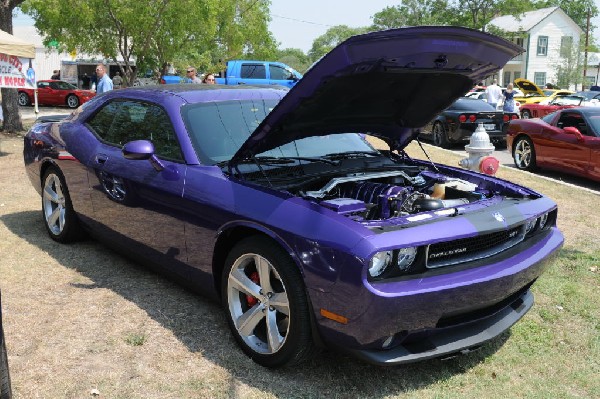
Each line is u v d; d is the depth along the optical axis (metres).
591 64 59.94
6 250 5.26
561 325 4.07
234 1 32.03
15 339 3.64
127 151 3.88
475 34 3.29
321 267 2.96
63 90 28.55
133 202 4.28
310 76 3.21
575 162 9.70
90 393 3.10
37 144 5.55
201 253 3.74
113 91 5.13
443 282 2.96
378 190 3.69
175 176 3.88
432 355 3.05
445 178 4.29
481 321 3.41
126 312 4.05
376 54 3.18
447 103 4.17
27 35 42.12
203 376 3.28
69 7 19.00
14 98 14.25
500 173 9.73
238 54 35.88
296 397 3.10
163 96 4.38
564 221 6.84
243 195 3.46
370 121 4.16
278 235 3.16
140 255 4.42
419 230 3.00
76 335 3.71
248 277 3.54
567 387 3.32
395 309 2.84
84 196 4.93
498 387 3.28
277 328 3.32
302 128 3.80
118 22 20.27
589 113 9.97
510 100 18.45
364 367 3.43
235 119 4.22
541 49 53.53
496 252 3.36
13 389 3.11
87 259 5.07
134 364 3.39
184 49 23.05
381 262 2.89
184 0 20.08
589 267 5.20
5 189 7.68
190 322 3.91
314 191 3.64
